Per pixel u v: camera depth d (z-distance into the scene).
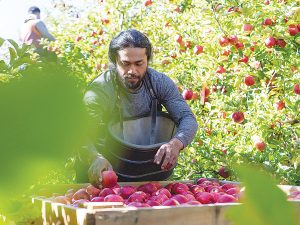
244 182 0.11
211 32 3.10
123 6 4.84
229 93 3.32
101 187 1.47
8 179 0.15
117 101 1.84
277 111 2.69
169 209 0.92
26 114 0.15
